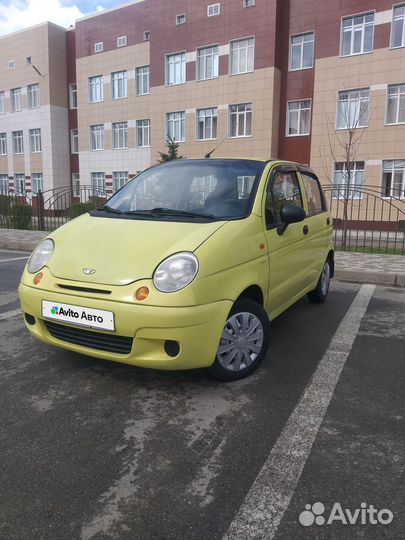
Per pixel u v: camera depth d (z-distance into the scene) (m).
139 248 3.40
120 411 3.18
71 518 2.16
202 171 4.53
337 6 22.58
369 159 22.56
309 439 2.87
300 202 5.21
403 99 21.62
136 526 2.12
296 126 24.94
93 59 32.12
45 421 3.03
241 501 2.30
